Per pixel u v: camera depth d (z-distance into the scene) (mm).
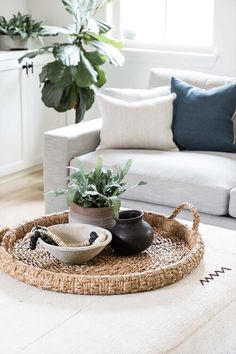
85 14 4117
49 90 4129
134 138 3498
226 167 3201
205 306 1876
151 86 3836
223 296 1943
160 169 3201
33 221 2340
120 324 1750
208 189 3031
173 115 3562
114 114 3510
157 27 4574
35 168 4824
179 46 4449
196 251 2115
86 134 3510
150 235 2178
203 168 3168
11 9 4820
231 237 2357
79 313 1802
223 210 3018
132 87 4625
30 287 1940
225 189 3000
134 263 2115
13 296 1886
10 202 4133
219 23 4148
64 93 4156
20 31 4445
